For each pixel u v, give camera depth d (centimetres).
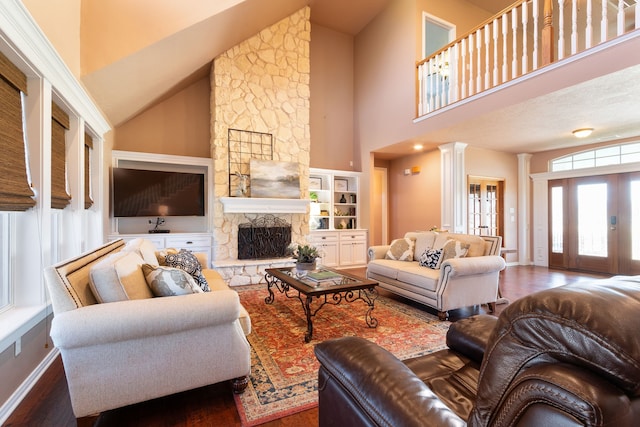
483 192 621
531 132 488
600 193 564
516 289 450
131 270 176
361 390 90
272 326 301
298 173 544
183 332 169
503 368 62
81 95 266
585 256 584
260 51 532
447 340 157
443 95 469
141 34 301
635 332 50
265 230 526
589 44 307
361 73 668
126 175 445
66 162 276
